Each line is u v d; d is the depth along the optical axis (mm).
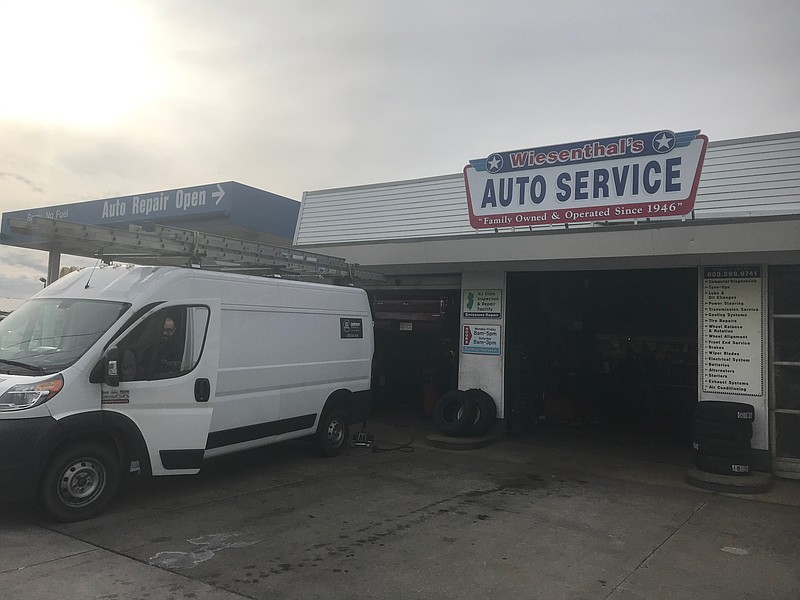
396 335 14227
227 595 4348
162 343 6504
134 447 6184
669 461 9742
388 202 13195
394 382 14492
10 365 5938
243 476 7902
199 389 6734
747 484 7758
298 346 8375
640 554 5477
